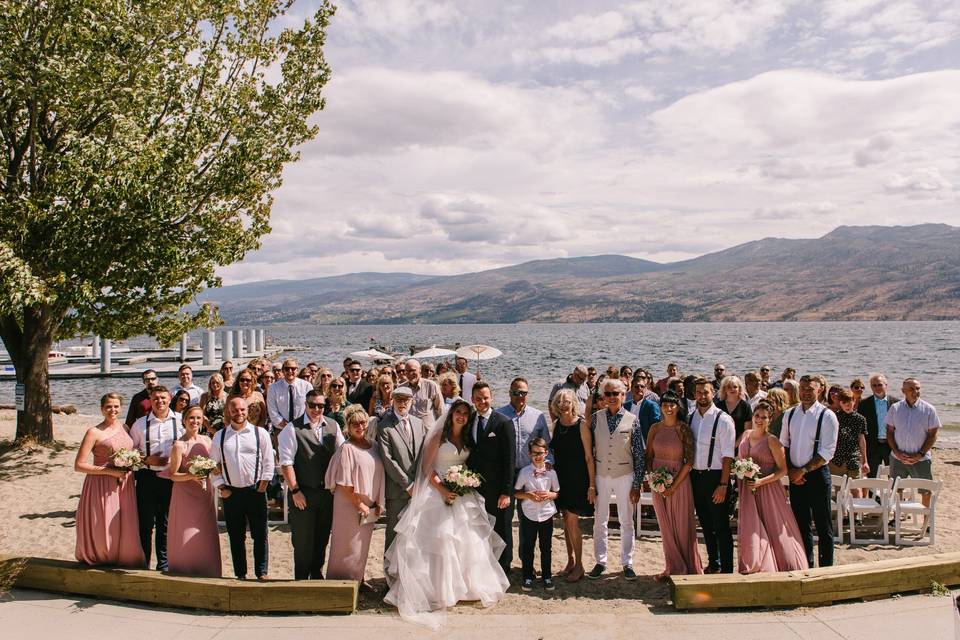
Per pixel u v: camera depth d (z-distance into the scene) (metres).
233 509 6.29
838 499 8.02
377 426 6.51
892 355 65.31
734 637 5.02
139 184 11.36
